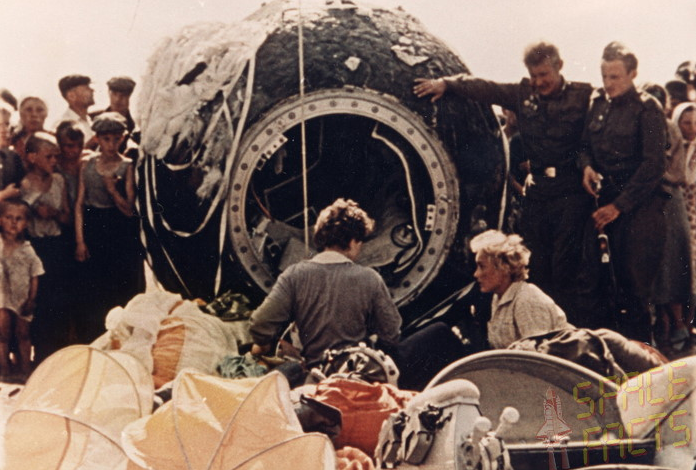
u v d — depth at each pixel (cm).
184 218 787
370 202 787
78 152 799
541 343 702
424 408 585
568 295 798
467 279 787
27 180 796
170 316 750
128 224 805
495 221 797
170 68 802
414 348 743
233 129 773
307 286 696
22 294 796
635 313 798
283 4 802
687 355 798
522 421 647
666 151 782
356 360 668
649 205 788
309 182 785
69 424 605
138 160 805
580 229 789
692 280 806
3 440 606
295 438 550
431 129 776
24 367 799
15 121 810
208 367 729
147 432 571
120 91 823
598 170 783
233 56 783
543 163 787
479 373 656
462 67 795
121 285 808
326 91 770
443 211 780
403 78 776
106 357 629
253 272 781
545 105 779
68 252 801
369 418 622
